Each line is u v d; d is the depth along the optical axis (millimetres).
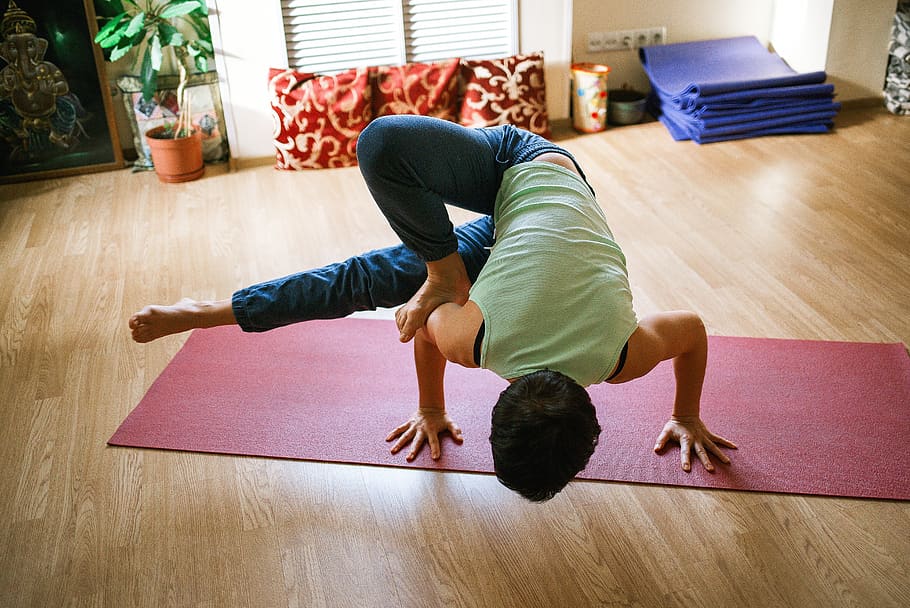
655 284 3043
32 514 2139
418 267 2055
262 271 3256
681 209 3605
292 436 2383
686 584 1876
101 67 4105
